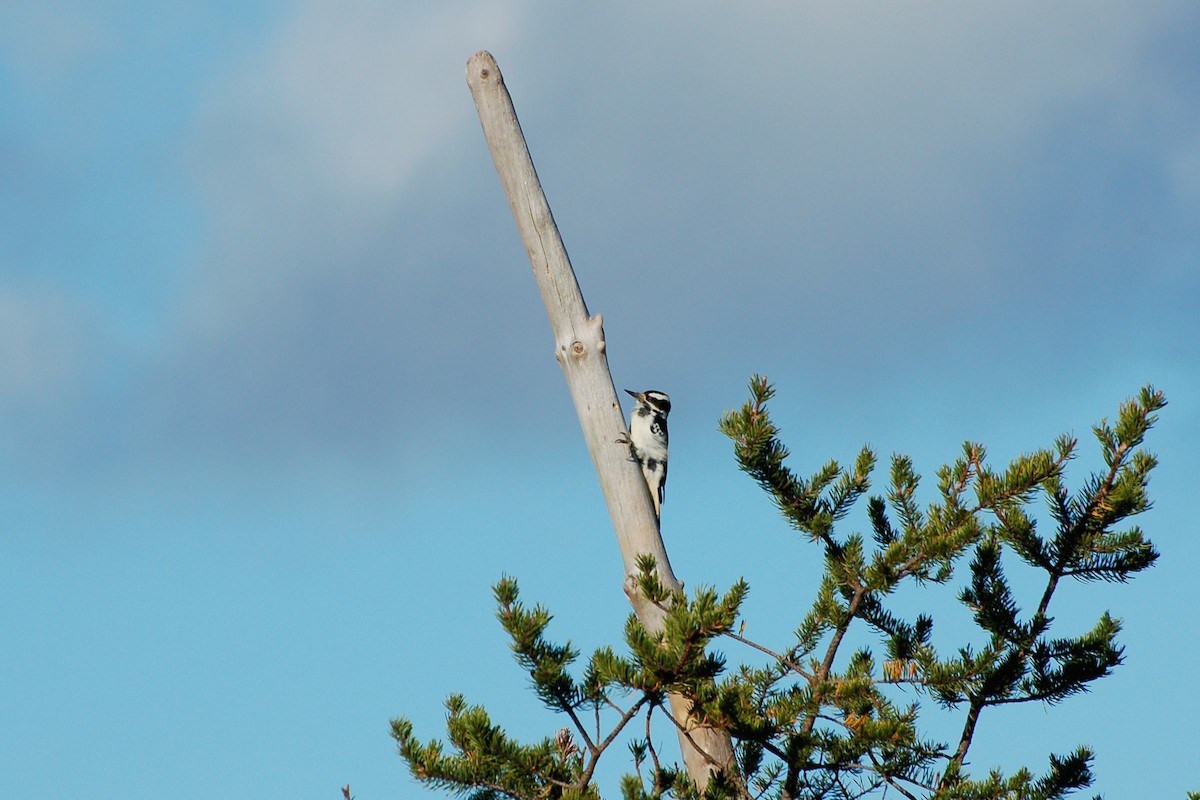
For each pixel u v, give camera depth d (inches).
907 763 1544.0
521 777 1376.7
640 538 1689.2
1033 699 1609.3
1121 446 1553.9
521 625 1332.4
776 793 1544.0
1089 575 1596.9
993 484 1510.8
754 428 1622.8
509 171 1745.8
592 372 1720.0
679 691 1382.9
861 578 1546.5
